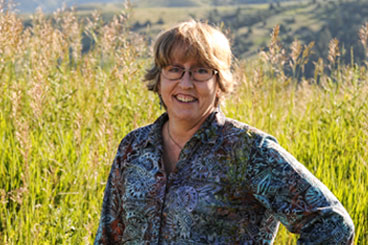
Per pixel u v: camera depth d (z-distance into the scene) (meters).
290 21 133.62
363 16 120.44
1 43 5.82
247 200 2.20
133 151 2.50
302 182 2.10
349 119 5.72
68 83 6.27
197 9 173.88
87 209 4.36
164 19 156.75
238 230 2.19
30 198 4.32
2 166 4.62
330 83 6.08
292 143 5.17
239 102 5.99
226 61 2.39
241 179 2.18
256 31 126.25
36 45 6.54
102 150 4.72
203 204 2.18
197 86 2.31
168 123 2.49
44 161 4.76
